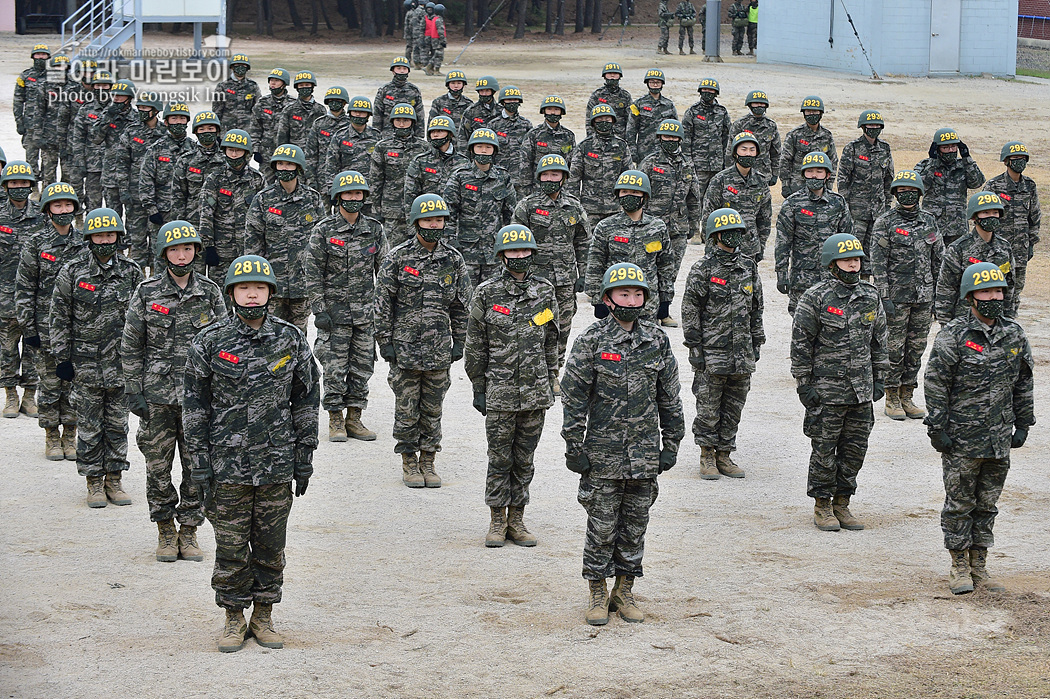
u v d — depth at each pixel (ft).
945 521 41.45
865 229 87.61
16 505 48.62
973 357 40.40
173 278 42.34
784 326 81.61
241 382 35.14
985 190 75.87
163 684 33.53
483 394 45.27
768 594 40.91
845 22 233.76
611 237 61.00
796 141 99.66
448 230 73.46
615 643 36.91
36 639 36.40
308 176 94.32
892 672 35.04
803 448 58.23
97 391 47.65
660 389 38.37
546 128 90.53
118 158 89.35
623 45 314.96
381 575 42.27
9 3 293.43
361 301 57.52
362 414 63.05
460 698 33.09
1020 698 33.32
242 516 35.63
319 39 315.99
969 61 230.89
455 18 367.04
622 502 38.70
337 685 33.73
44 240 53.11
